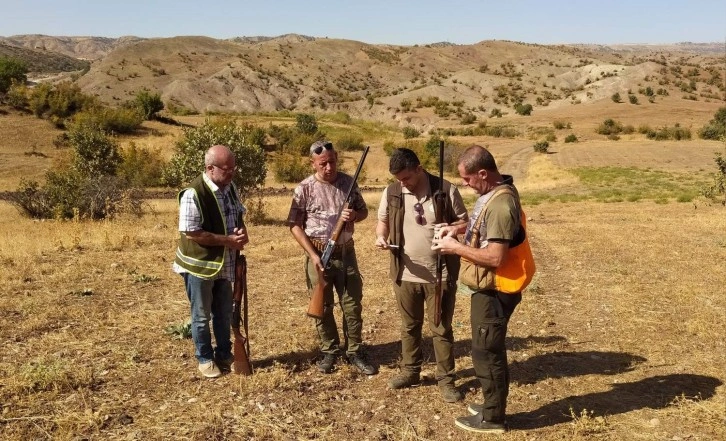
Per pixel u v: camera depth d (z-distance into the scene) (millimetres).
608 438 3975
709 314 6680
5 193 29094
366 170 51625
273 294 7738
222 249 4688
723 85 190250
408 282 4484
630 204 23781
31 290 7590
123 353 5328
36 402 4309
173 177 18656
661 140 81125
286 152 54594
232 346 5617
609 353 5559
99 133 34781
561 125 107000
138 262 9656
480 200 3801
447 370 4520
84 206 18328
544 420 4250
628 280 8445
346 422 4191
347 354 5121
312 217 4953
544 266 9633
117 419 4098
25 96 59250
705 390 4711
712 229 13930
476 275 3787
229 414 4230
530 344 5805
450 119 157500
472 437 4004
